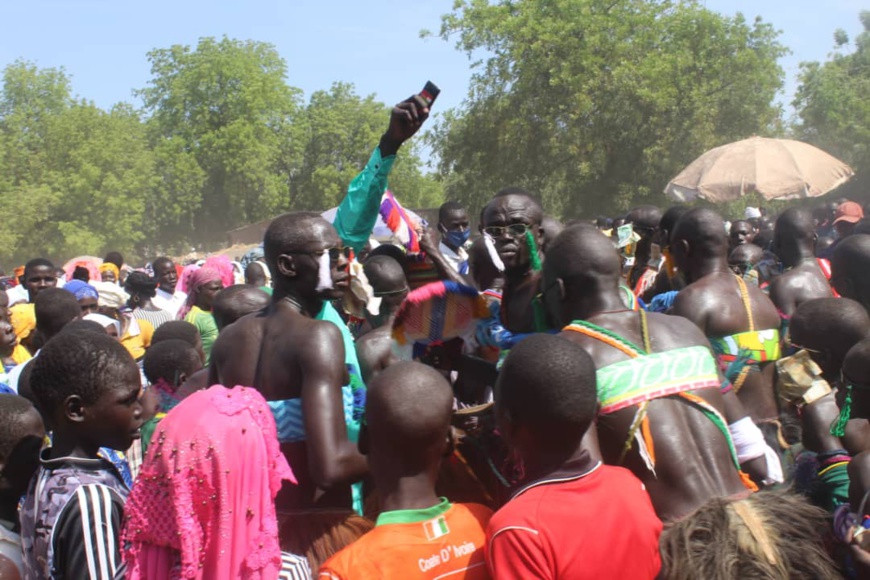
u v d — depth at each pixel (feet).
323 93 266.36
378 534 8.66
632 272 23.15
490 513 9.25
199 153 238.27
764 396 14.20
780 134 119.85
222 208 241.35
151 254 236.22
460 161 123.65
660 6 118.73
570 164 118.21
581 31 114.93
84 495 8.64
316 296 11.21
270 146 243.60
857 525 9.73
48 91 214.69
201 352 19.30
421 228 15.74
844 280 16.62
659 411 9.62
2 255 191.72
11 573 9.43
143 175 212.84
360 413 11.59
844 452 11.93
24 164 202.49
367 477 10.43
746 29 114.42
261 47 254.47
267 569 8.19
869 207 50.88
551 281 10.77
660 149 112.47
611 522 8.15
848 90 136.46
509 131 117.29
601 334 10.00
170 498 7.87
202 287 25.39
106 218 204.33
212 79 238.68
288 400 10.57
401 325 11.80
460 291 11.66
